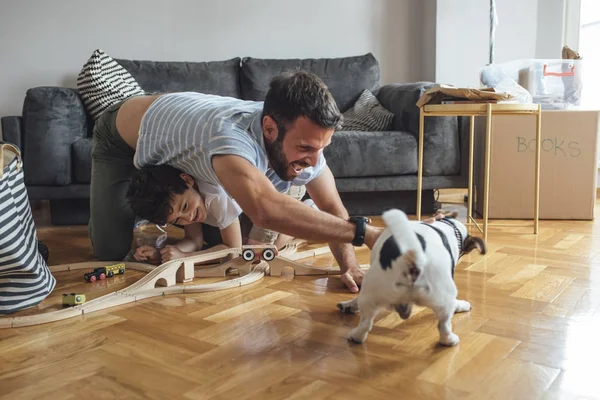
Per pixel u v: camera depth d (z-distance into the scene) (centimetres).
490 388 104
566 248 214
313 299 157
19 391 105
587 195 267
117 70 291
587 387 104
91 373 112
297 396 102
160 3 350
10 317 143
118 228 198
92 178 200
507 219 273
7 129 262
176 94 167
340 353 120
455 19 355
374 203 291
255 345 125
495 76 274
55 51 339
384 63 379
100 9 342
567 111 263
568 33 355
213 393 104
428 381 107
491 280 172
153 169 166
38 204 335
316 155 134
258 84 333
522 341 125
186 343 126
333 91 338
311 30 369
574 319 139
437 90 238
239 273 181
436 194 364
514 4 356
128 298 155
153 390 105
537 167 238
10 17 332
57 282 179
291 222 131
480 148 282
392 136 279
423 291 111
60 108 262
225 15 359
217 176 137
